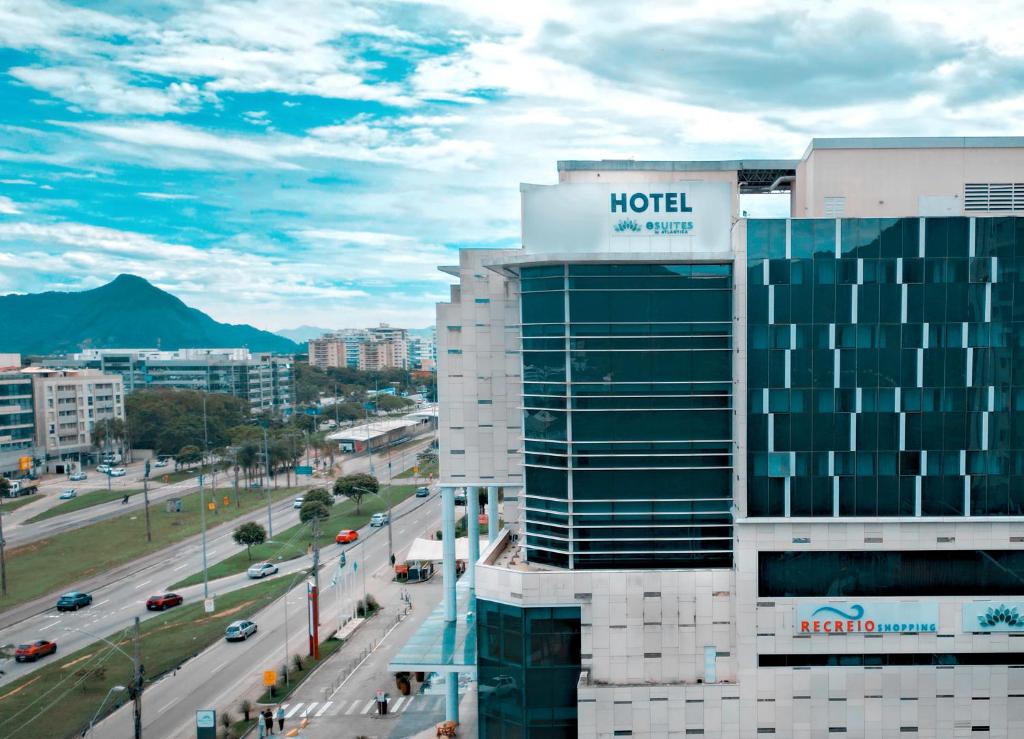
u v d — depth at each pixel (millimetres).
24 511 149250
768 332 51562
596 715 51500
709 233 53031
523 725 53156
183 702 68688
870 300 51531
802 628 51375
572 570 53219
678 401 53156
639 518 53719
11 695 69312
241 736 61969
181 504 153375
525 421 55844
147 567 113125
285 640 83500
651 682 52625
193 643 82438
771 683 51531
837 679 51469
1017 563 51938
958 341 51688
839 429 51719
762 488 51875
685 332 52969
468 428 61281
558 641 53000
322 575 109625
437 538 124062
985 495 51875
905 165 57250
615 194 53031
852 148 57188
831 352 51594
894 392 51719
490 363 60844
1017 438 51844
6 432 192375
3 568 100438
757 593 51719
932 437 51688
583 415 53375
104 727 63438
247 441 178750
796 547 51781
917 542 51719
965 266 51562
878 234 51469
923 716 51562
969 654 51625
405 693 70688
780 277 51500
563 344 53406
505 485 61188
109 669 75500
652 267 52875
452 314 61219
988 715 51531
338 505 154875
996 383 51688
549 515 55000
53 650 80188
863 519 51531
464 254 60469
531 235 53562
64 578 106312
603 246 53000
